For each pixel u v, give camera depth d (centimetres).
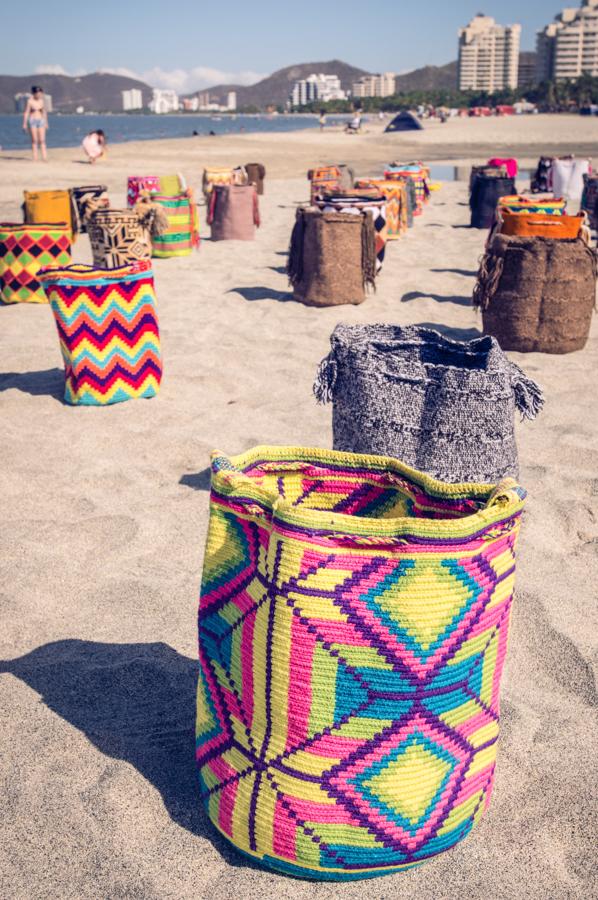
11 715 259
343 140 5231
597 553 366
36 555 356
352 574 181
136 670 281
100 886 201
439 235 1344
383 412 318
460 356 347
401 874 206
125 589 332
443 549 180
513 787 234
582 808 226
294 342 698
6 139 8412
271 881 203
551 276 653
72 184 1812
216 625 207
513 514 193
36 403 547
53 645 296
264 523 189
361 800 193
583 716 263
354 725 189
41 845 212
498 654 204
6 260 854
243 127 15550
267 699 193
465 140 5041
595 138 5053
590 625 311
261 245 1227
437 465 316
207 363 634
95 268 521
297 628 184
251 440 487
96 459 460
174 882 202
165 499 412
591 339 729
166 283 946
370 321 777
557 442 484
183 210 1112
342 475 230
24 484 427
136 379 548
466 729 201
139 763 239
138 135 11906
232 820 206
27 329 754
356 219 810
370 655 184
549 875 206
